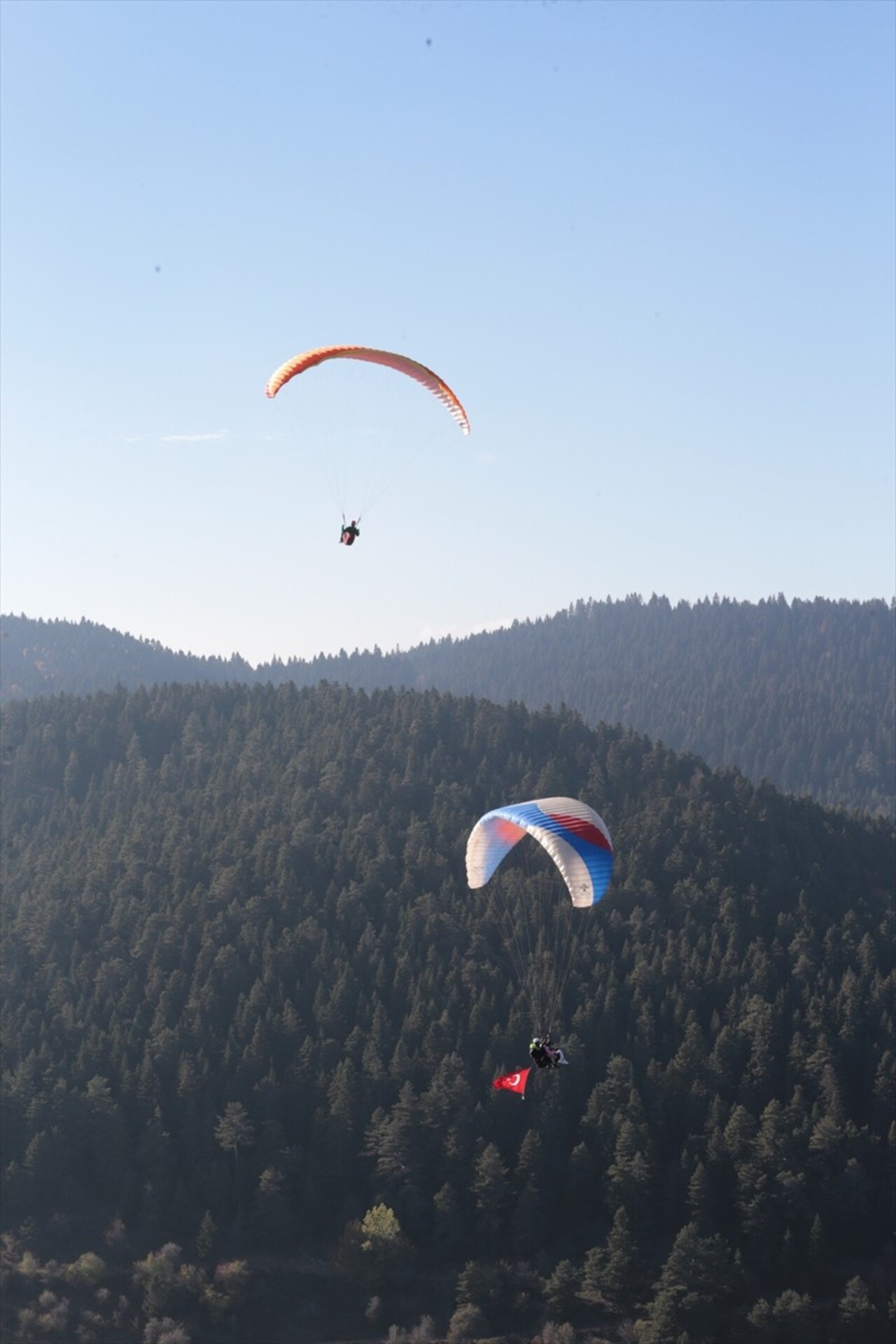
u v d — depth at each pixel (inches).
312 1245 4382.4
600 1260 4138.8
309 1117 4707.2
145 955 5447.8
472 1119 4586.6
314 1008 5103.3
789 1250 4210.1
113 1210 4456.2
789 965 5575.8
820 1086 4817.9
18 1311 3988.7
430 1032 4894.2
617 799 7066.9
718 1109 4658.0
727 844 6269.7
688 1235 4069.9
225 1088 4746.6
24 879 6314.0
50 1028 5073.8
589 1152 4542.3
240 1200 4421.8
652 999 5275.6
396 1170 4507.9
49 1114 4596.5
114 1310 4045.3
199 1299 4069.9
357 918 5659.5
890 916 6112.2
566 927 5654.5
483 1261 4330.7
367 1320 4111.7
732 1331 3951.8
